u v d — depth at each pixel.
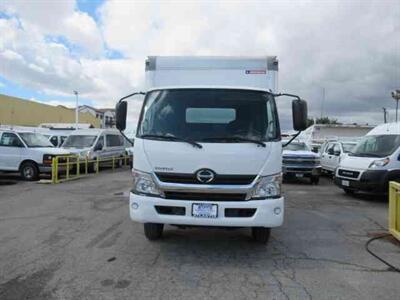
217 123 5.57
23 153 15.32
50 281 4.66
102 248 6.05
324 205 10.60
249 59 6.78
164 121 5.61
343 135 27.11
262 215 5.25
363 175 11.40
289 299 4.25
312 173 15.97
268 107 5.67
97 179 16.28
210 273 5.03
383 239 6.91
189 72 6.80
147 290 4.44
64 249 5.98
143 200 5.36
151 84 6.83
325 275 5.00
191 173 5.29
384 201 11.41
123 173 19.45
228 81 6.77
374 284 4.71
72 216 8.48
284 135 9.65
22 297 4.20
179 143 5.36
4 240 6.46
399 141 11.57
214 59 6.80
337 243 6.59
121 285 4.58
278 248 6.21
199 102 5.68
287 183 16.48
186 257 5.67
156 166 5.38
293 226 7.86
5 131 15.70
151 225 6.34
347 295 4.37
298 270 5.19
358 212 9.58
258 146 5.34
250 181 5.30
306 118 5.73
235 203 5.22
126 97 6.20
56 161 14.70
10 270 5.03
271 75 6.73
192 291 4.43
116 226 7.55
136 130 5.67
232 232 7.11
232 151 5.28
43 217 8.35
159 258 5.61
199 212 5.26
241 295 4.34
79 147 19.34
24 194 11.66
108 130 21.47
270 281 4.77
